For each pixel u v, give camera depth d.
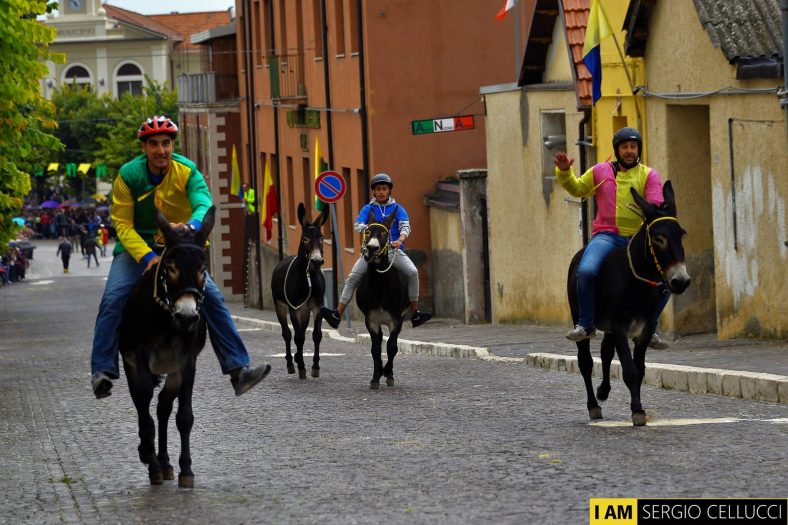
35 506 9.59
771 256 17.88
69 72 118.56
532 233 27.53
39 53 23.59
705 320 21.09
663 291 11.99
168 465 10.26
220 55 60.94
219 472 10.70
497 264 29.80
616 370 16.62
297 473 10.39
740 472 9.32
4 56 23.12
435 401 15.12
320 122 42.06
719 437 10.95
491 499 8.86
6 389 19.69
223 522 8.66
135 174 10.15
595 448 10.73
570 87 25.00
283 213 49.31
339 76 39.34
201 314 9.95
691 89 19.84
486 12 36.31
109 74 118.38
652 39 21.11
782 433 11.01
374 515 8.55
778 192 17.59
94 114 100.00
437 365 20.22
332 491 9.49
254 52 53.88
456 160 36.44
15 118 24.55
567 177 12.16
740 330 18.83
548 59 26.95
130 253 9.98
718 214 19.30
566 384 16.27
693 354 16.92
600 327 12.33
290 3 45.94
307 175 45.66
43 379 21.23
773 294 17.89
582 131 24.30
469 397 15.31
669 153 20.92
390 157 36.25
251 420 14.11
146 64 118.38
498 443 11.35
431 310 36.09
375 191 17.62
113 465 11.42
